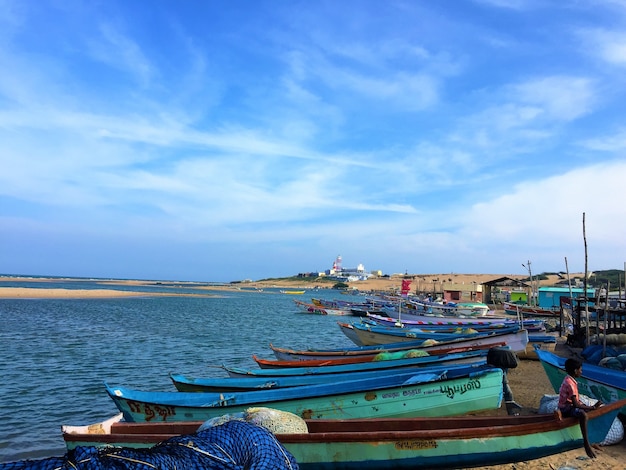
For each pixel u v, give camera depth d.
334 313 58.03
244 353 24.81
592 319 26.56
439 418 8.16
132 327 35.25
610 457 7.80
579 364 8.70
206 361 22.03
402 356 14.98
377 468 6.98
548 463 7.57
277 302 87.88
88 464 2.99
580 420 7.45
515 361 10.25
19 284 122.88
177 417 9.86
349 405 9.63
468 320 34.66
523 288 66.00
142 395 10.27
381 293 124.06
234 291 155.88
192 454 3.24
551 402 9.47
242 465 3.32
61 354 22.44
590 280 78.88
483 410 9.88
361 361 15.16
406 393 9.62
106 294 84.19
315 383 11.66
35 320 37.44
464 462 7.00
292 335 34.97
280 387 11.63
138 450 3.24
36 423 12.33
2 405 13.83
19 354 22.12
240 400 9.87
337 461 7.01
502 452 7.02
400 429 8.16
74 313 45.34
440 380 9.63
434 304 52.59
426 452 6.96
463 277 147.75
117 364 20.45
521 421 8.04
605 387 9.68
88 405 14.07
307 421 8.28
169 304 67.38
